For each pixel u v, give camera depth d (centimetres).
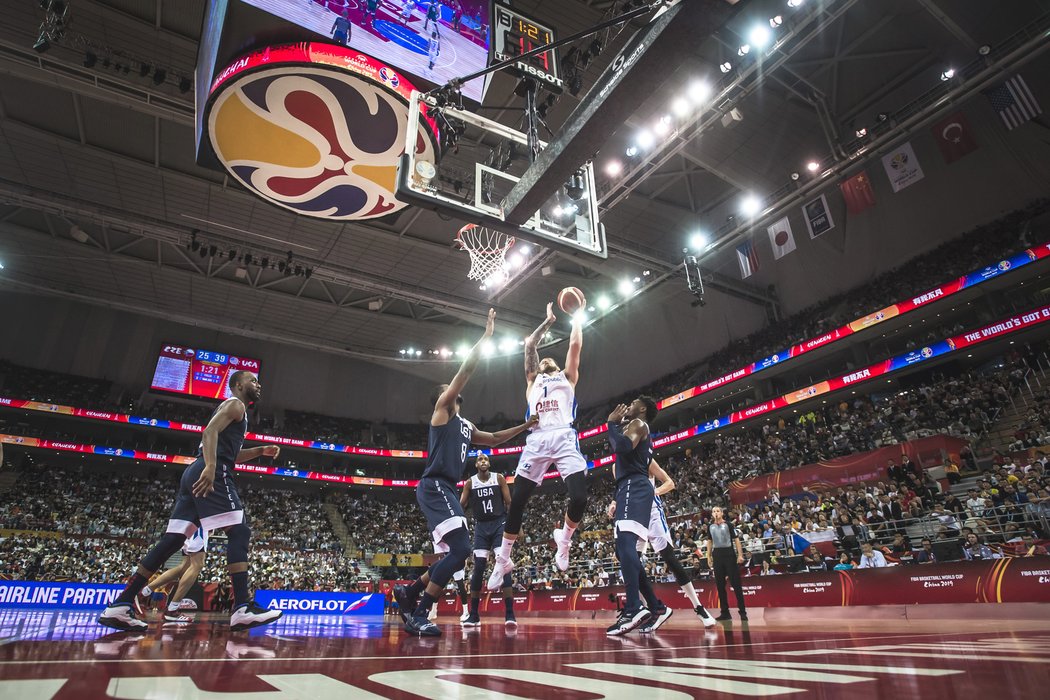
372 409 3791
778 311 2723
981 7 1650
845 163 1805
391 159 1200
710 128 1808
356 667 172
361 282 2672
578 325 493
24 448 2764
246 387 405
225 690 122
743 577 1152
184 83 1592
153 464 3080
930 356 1992
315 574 2730
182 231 2344
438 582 376
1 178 2123
